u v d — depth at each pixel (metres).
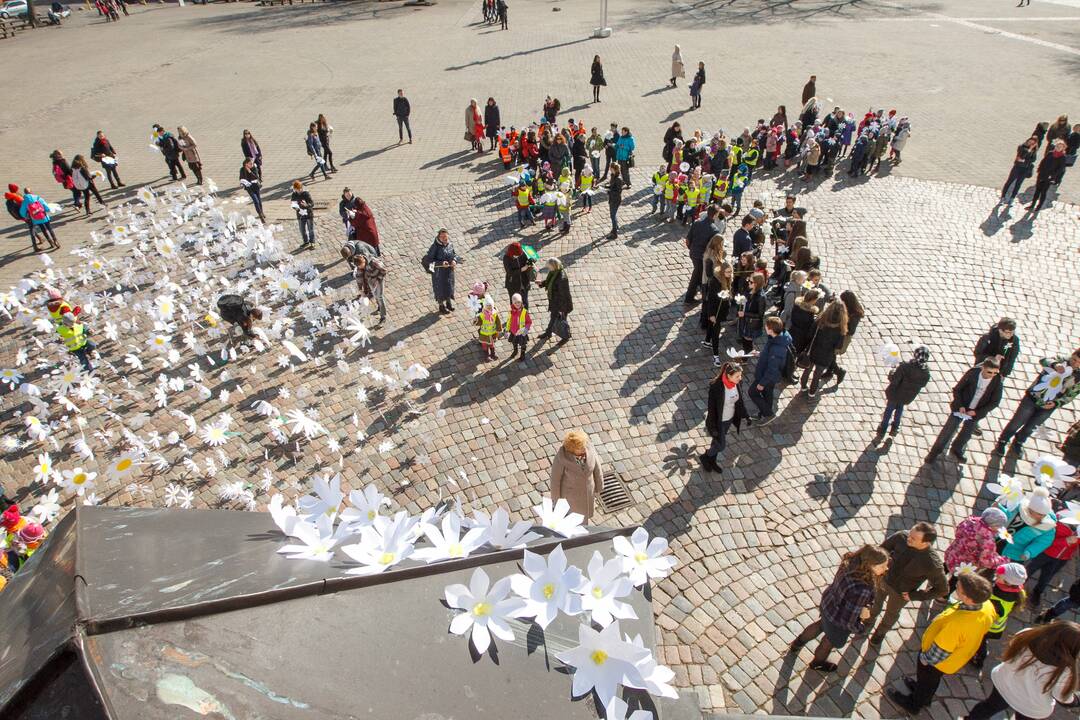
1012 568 5.36
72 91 24.94
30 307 11.32
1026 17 33.09
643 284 11.88
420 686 1.35
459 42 30.86
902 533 5.72
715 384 7.45
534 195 14.44
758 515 7.45
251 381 9.75
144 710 1.07
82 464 8.36
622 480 7.92
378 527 1.73
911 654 6.02
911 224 13.72
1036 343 10.15
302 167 17.70
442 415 8.85
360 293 11.64
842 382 9.45
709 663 6.00
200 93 24.33
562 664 1.51
